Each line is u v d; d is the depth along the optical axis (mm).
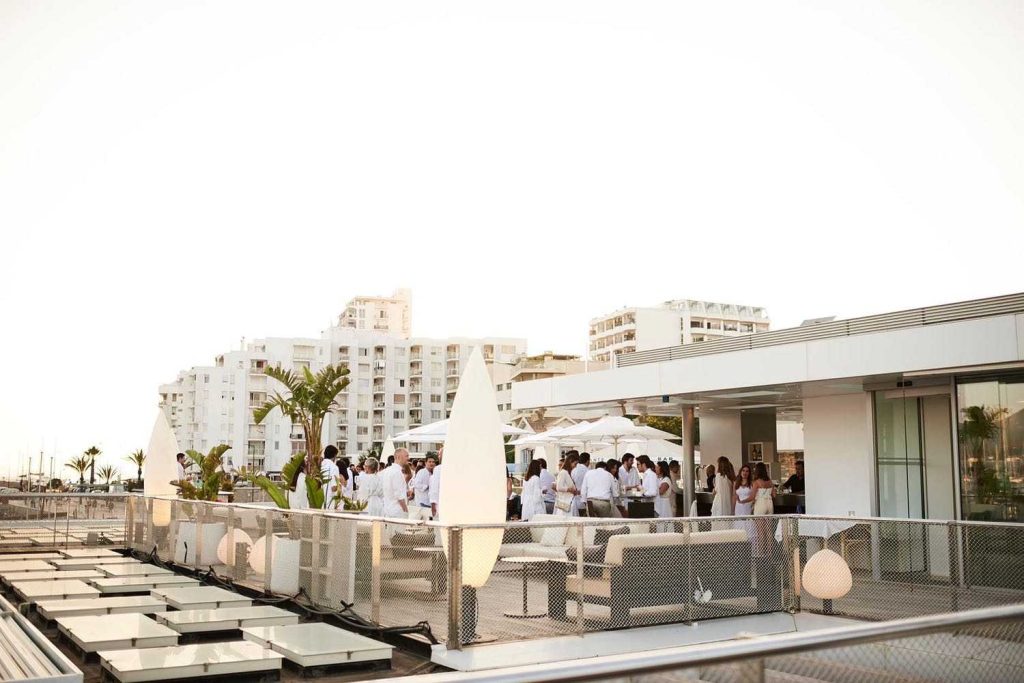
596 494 18328
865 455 17734
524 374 124625
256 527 11742
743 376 17484
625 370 20609
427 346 166000
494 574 8414
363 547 9367
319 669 7488
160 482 18859
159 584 12000
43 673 5066
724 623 9805
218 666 6938
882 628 2607
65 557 15438
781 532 10578
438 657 8008
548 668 1956
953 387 15078
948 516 15406
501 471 10250
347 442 160875
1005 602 8883
